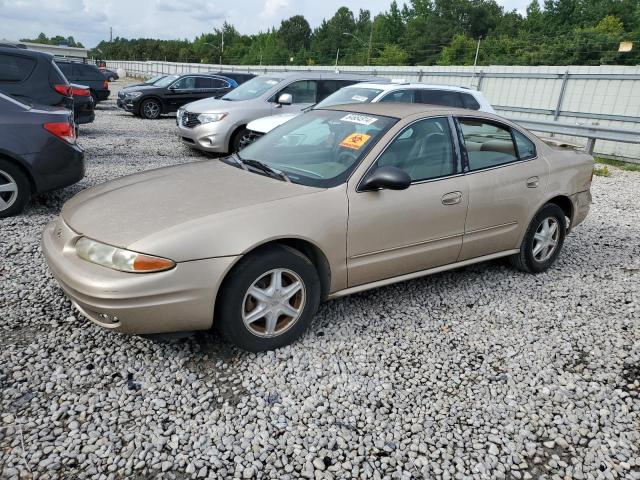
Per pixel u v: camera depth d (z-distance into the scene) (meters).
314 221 3.17
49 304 3.67
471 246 4.07
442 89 8.56
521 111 15.92
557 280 4.59
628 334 3.68
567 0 62.41
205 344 3.27
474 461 2.46
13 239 4.85
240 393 2.84
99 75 18.67
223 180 3.51
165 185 3.47
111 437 2.46
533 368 3.22
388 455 2.46
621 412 2.84
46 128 5.50
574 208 4.78
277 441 2.51
